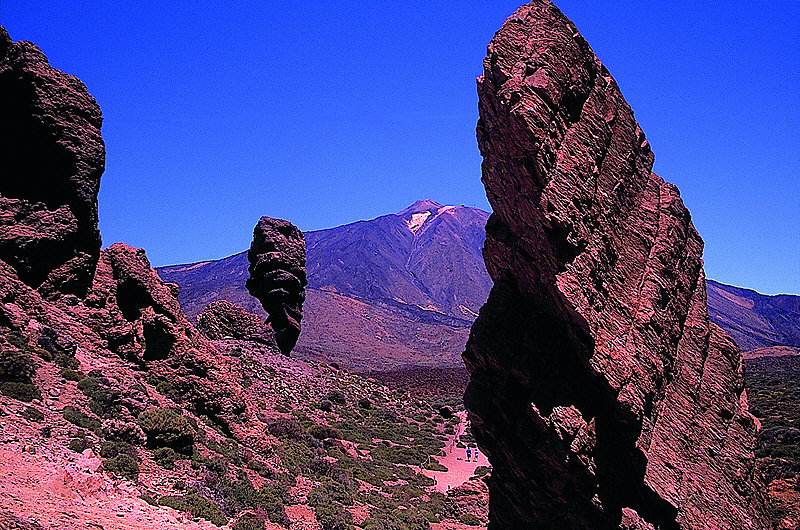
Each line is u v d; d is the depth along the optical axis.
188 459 23.81
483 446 12.79
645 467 10.69
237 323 63.06
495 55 10.91
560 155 10.64
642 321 11.05
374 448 45.59
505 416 11.83
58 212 29.95
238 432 29.47
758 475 12.00
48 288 28.81
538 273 10.86
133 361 29.16
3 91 29.41
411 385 107.44
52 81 31.19
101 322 29.69
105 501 16.53
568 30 11.30
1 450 16.86
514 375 11.59
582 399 10.98
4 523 11.88
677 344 11.95
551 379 11.19
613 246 11.25
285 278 63.34
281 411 45.53
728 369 12.40
